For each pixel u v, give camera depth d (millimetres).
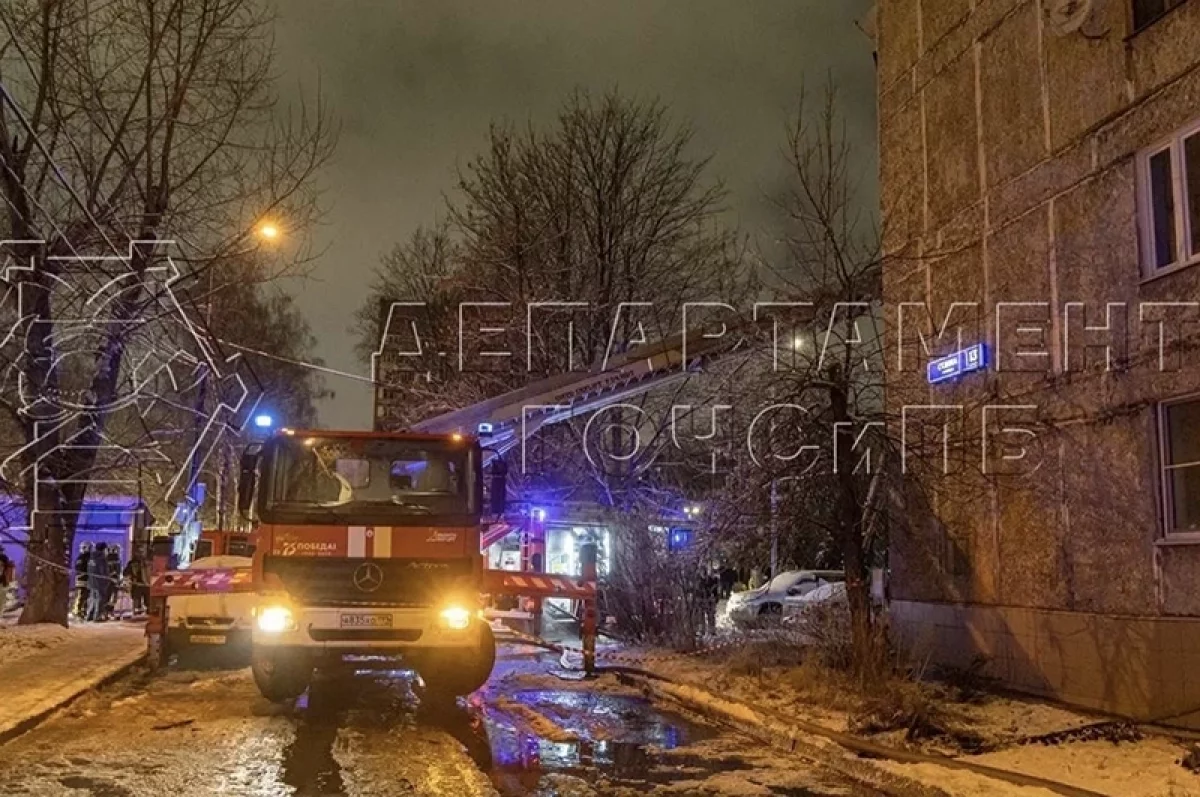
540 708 12000
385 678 14227
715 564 17469
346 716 11117
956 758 8578
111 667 13969
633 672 14320
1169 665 9891
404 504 11289
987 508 12773
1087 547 11062
